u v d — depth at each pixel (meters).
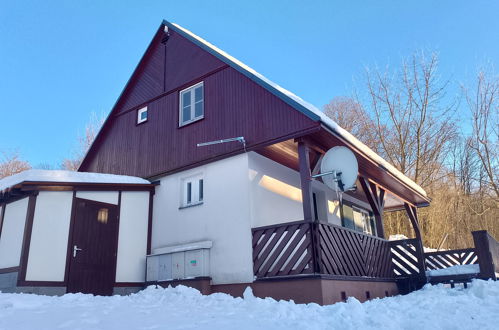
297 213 9.91
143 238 9.81
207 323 4.90
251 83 9.02
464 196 25.69
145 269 9.60
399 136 25.27
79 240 8.77
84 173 9.59
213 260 8.50
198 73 10.38
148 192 10.27
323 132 7.84
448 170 26.34
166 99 11.02
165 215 9.85
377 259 9.80
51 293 8.12
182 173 9.90
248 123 8.83
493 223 25.38
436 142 24.92
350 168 7.56
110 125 12.56
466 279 9.87
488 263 9.57
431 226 24.12
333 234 7.85
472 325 5.39
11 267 8.30
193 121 10.02
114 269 9.23
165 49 11.61
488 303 6.97
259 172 8.94
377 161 9.53
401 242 10.96
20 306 5.98
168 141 10.50
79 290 8.52
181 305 6.45
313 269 7.01
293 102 8.02
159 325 4.76
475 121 25.33
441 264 13.21
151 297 7.28
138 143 11.38
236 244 8.25
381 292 9.48
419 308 6.67
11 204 9.09
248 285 7.80
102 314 5.43
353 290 8.00
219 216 8.73
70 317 5.16
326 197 11.71
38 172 8.88
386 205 14.48
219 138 9.30
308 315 5.55
